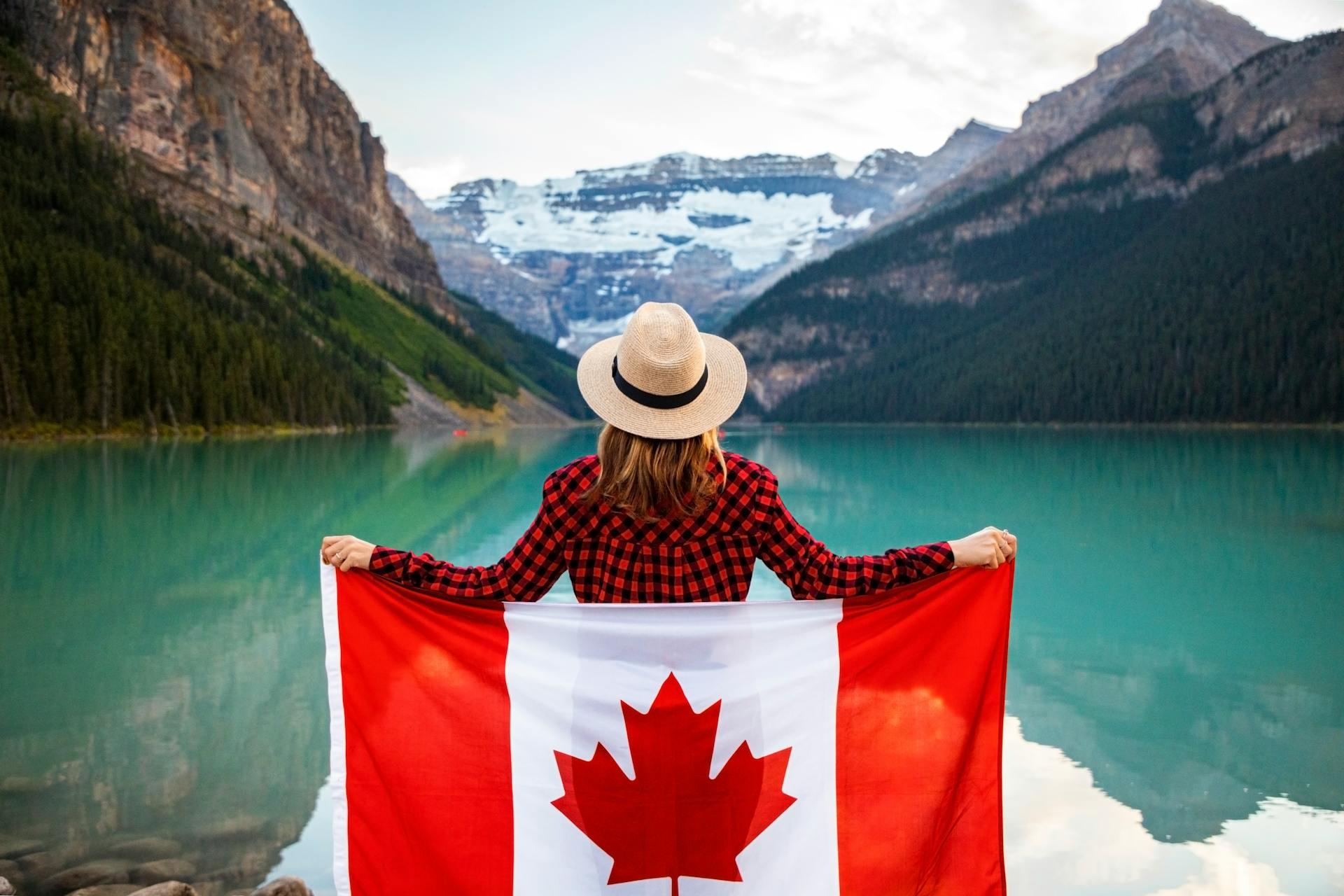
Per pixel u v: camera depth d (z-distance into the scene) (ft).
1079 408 437.99
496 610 8.98
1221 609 36.96
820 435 337.93
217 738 21.20
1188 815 17.12
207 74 565.94
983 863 9.21
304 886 14.01
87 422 213.66
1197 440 236.02
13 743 20.79
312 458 148.15
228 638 31.04
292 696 24.50
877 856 9.02
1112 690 25.63
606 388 8.14
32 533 56.95
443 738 9.03
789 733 8.95
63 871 14.92
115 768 19.30
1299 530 61.52
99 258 290.56
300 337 385.09
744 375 8.32
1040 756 20.36
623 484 8.02
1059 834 16.44
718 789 8.77
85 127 440.86
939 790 9.18
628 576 8.41
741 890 8.77
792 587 8.70
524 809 8.88
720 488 8.14
